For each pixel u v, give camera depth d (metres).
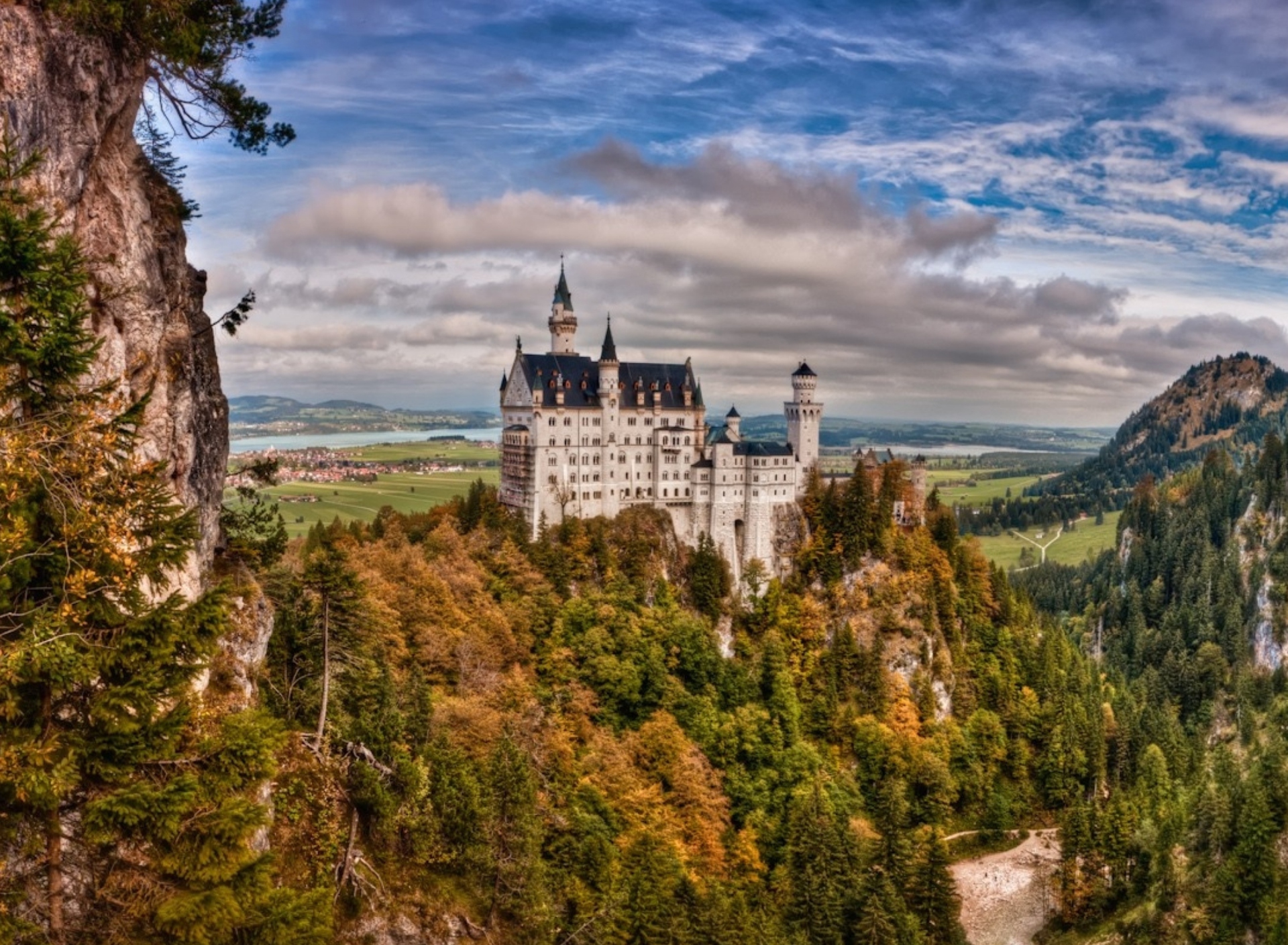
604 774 123.38
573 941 84.94
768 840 138.62
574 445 190.12
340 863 63.25
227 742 32.72
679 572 195.38
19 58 41.81
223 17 54.41
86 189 47.00
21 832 31.81
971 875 157.25
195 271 59.22
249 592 61.47
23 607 29.67
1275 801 136.50
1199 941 129.62
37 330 30.09
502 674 133.25
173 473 53.31
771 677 169.00
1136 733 191.75
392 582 135.88
